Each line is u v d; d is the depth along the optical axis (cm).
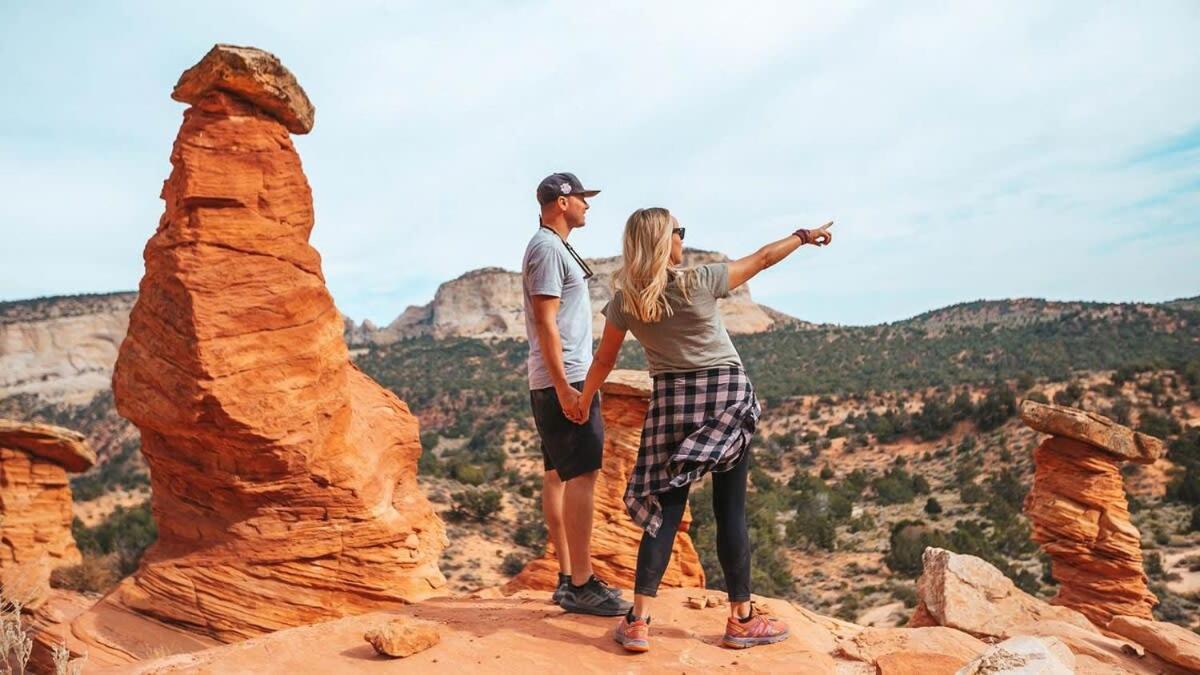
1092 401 8656
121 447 10875
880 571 5397
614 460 1035
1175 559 5131
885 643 540
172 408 1042
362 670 462
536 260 539
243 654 495
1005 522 6094
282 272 1081
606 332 493
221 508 1092
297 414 1070
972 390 11000
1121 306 16088
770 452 10038
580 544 554
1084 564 1869
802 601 4856
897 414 10469
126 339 1095
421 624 496
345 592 1096
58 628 1051
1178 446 7156
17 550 1717
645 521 482
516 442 10075
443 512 5700
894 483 7800
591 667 462
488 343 18288
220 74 1042
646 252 472
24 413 14038
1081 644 633
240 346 1043
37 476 1783
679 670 457
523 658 473
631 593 602
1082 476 1880
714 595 588
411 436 1315
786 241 504
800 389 12962
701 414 476
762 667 460
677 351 480
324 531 1097
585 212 571
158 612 1062
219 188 1050
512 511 6041
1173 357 12444
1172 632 621
